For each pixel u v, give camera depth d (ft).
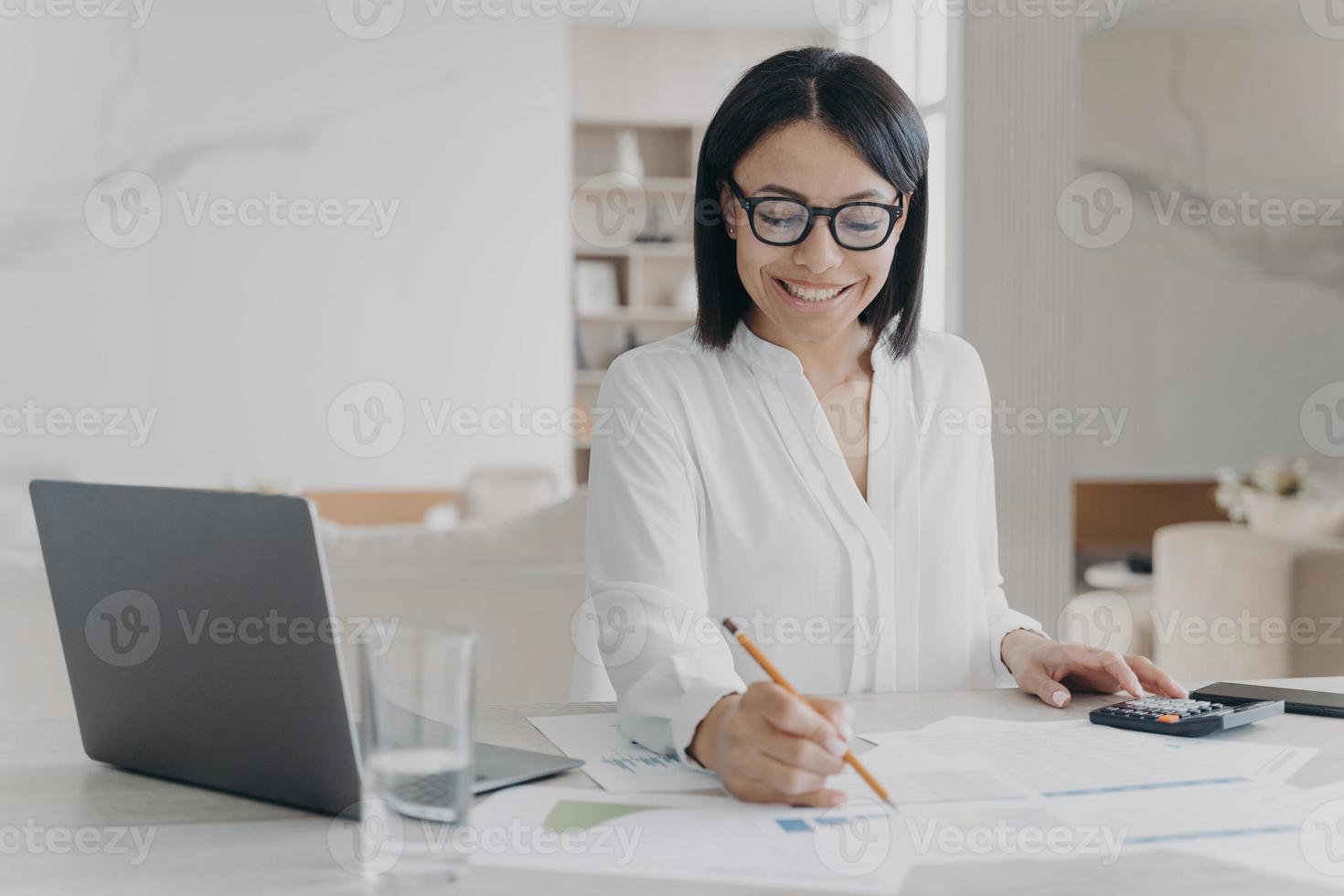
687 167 19.26
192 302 17.25
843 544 4.10
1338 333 17.11
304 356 17.54
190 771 2.83
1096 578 13.76
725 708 2.87
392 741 2.23
